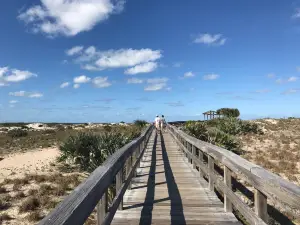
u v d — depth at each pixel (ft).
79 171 50.06
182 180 31.32
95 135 55.06
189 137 37.63
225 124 100.94
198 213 20.48
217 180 21.59
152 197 24.57
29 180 43.09
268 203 29.58
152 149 59.77
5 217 28.14
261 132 96.94
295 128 106.22
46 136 114.93
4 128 168.55
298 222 25.05
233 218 19.48
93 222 26.11
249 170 12.90
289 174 43.57
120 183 20.33
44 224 6.47
